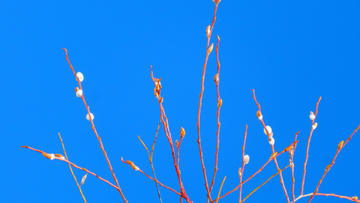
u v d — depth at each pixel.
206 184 1.85
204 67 1.81
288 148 1.81
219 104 1.82
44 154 1.77
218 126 1.83
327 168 1.85
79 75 1.82
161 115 1.85
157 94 1.85
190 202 1.85
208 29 1.79
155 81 1.85
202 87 1.82
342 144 1.83
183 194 1.86
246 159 1.86
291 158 1.89
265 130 1.88
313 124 1.91
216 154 1.84
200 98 1.82
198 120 1.84
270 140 1.88
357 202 1.84
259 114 1.88
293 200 1.87
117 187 1.85
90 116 1.83
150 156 1.95
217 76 1.80
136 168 1.84
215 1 1.77
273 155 1.82
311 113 1.91
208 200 1.85
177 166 1.86
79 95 1.82
